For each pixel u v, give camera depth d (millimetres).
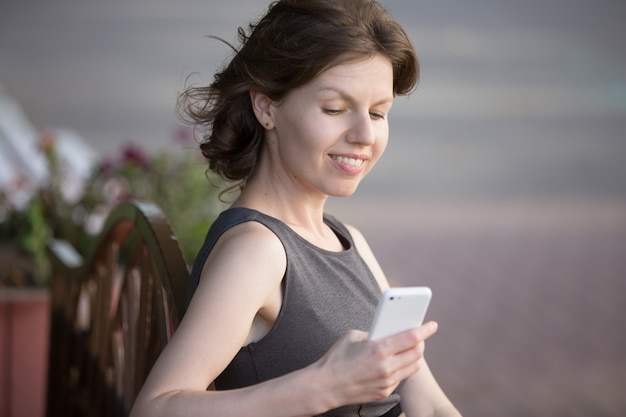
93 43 22359
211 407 1893
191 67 19750
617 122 16297
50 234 5438
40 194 5566
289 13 2211
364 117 2188
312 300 2199
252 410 1887
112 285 3314
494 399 5977
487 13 28969
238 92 2283
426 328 1913
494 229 10133
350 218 10375
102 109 15883
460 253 9234
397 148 13938
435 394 2551
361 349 1892
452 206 11062
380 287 2621
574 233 10031
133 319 2943
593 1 30719
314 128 2184
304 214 2369
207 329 2012
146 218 2680
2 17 25250
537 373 6406
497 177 12539
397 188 11773
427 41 24438
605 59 22391
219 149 2373
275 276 2133
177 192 5359
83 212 5570
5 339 4785
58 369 4211
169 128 14609
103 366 3361
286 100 2225
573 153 14008
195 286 2238
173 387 1953
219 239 2201
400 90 2348
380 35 2199
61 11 26609
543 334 7152
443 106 17266
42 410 4859
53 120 14992
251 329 2186
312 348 2189
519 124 15945
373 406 2373
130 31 24078
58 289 4266
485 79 20047
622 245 9594
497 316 7531
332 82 2164
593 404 5922
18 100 16406
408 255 9141
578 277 8547
